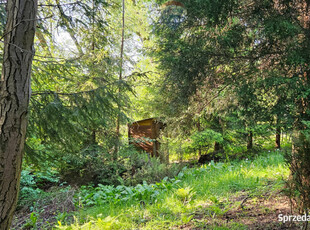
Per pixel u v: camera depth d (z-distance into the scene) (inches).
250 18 144.4
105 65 218.8
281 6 138.3
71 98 150.4
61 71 163.0
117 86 190.9
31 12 104.8
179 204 149.1
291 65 132.0
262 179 184.9
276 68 147.3
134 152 289.9
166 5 149.6
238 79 154.6
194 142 318.7
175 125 252.7
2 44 138.3
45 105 138.0
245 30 150.1
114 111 189.0
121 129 309.3
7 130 98.7
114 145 256.7
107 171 255.0
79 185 247.0
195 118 229.9
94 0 147.9
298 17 140.3
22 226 157.0
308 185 95.3
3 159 97.3
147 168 260.5
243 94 152.3
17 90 100.8
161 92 203.2
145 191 178.4
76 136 154.1
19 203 196.7
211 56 159.8
